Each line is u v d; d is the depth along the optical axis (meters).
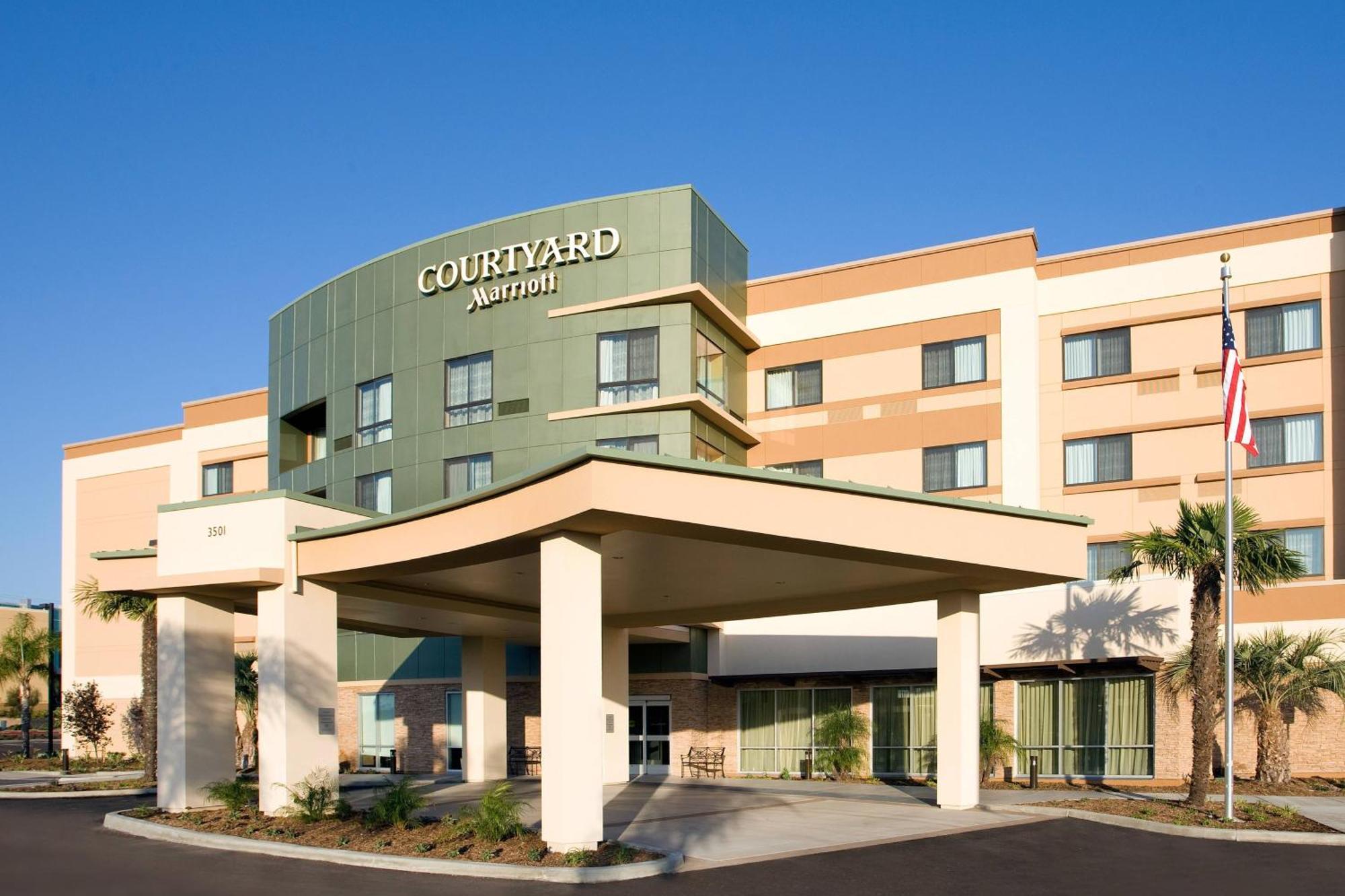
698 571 23.11
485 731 33.56
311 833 20.28
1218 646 28.30
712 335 36.97
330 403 41.50
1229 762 21.48
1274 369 33.91
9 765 44.44
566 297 36.38
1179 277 35.19
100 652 51.50
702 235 36.41
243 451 49.69
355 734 41.94
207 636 25.05
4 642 49.41
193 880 16.75
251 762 39.53
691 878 16.31
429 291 38.88
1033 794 27.03
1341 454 32.78
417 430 38.31
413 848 18.28
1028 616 31.97
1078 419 35.78
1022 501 35.12
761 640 36.88
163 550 24.44
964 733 23.94
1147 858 18.08
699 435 35.34
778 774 35.69
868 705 34.88
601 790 18.11
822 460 38.09
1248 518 23.89
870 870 16.88
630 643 37.88
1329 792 26.08
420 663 40.66
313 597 23.52
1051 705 31.36
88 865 18.31
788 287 39.59
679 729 37.09
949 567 21.39
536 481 18.50
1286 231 34.28
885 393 37.53
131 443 53.19
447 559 21.20
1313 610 29.19
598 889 15.57
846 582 24.64
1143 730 29.58
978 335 36.56
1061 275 36.66
